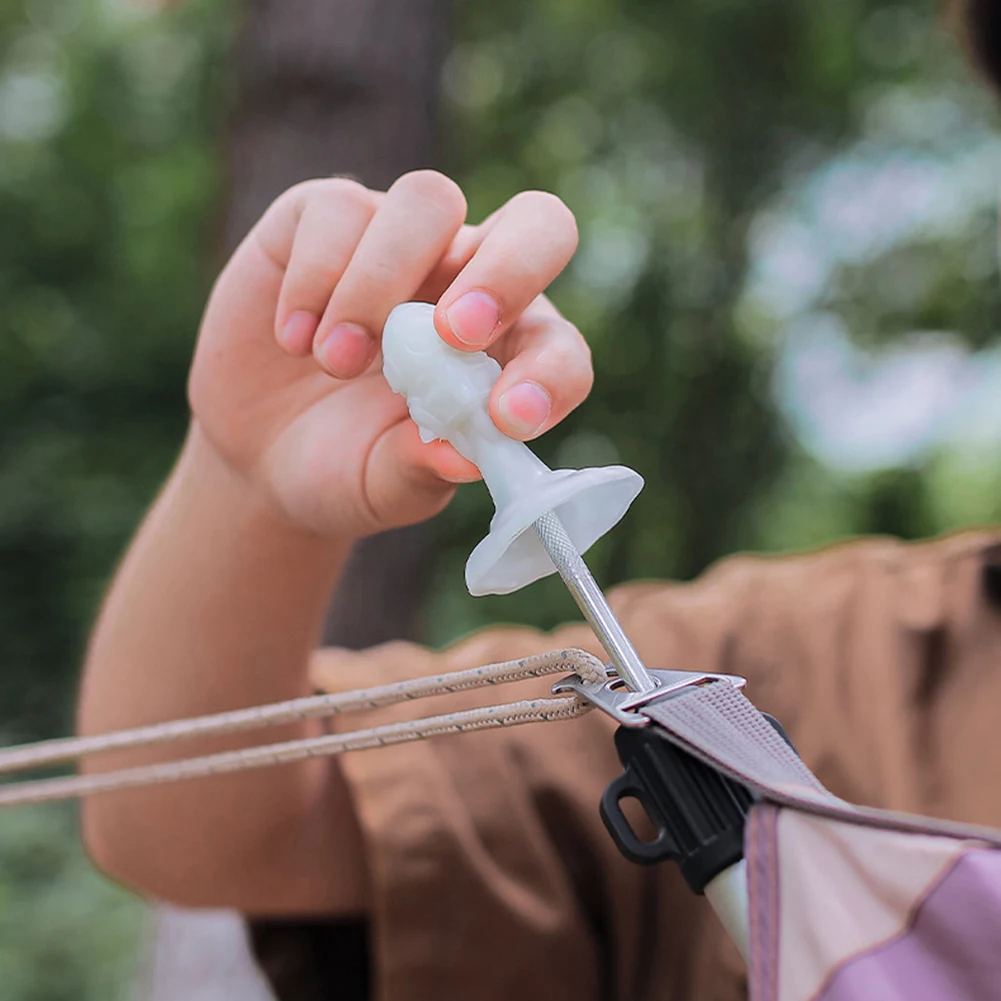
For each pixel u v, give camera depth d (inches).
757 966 21.4
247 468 30.8
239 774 33.0
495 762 35.6
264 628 32.1
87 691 34.0
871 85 233.5
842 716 34.6
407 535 92.8
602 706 22.6
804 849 21.7
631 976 34.9
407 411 29.1
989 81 42.4
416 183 26.3
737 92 234.5
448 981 33.6
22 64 279.0
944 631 34.7
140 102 269.3
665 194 254.4
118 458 263.1
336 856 35.0
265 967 35.7
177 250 270.5
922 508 306.3
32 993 126.3
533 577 23.6
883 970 21.0
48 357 264.2
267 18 94.7
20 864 145.5
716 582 39.4
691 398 253.8
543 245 25.0
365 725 35.0
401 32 95.0
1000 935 20.9
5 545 244.2
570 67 235.0
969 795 32.8
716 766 22.0
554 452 256.1
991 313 246.1
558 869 35.0
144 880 34.2
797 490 305.3
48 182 275.6
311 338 27.3
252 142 95.0
